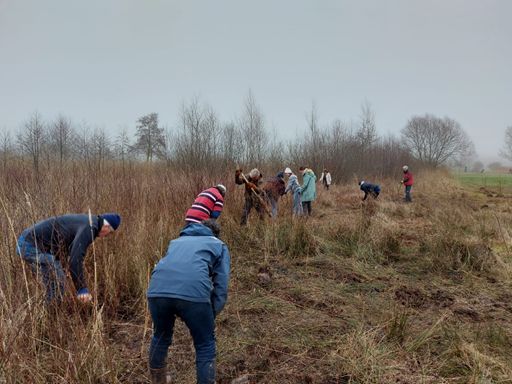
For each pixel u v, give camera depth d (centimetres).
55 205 462
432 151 5419
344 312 474
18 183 497
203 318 287
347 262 667
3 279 368
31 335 331
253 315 463
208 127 1600
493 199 1795
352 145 2733
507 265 634
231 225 814
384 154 2898
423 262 670
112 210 558
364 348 370
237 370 355
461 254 674
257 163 1611
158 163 1070
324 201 1463
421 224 1011
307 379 340
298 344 396
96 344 324
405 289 551
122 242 512
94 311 340
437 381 336
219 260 306
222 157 1516
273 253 708
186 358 369
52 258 371
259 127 1783
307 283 572
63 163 620
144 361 361
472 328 434
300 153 2356
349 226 802
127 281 486
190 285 283
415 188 2300
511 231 852
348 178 2502
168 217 657
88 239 368
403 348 388
